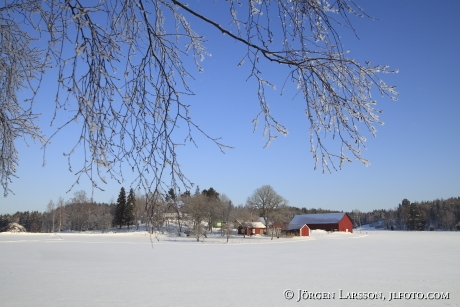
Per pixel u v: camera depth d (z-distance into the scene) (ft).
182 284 69.10
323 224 324.80
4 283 70.23
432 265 93.20
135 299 56.65
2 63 14.48
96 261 106.22
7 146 16.11
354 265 95.20
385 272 81.82
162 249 151.23
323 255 124.77
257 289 63.87
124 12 10.96
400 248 150.41
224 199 217.36
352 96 10.65
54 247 153.07
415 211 400.26
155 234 10.98
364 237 250.16
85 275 79.82
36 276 78.43
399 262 100.68
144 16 10.92
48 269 89.04
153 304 53.62
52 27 9.86
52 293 61.16
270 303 53.88
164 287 66.13
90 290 63.52
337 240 217.77
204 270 87.76
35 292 61.98
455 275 76.79
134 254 128.06
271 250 149.28
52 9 9.76
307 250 147.74
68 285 68.18
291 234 254.27
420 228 394.52
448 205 426.10
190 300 55.88
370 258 112.37
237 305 52.80
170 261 107.45
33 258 112.68
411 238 229.66
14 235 216.74
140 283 70.18
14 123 16.90
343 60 10.41
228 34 10.97
